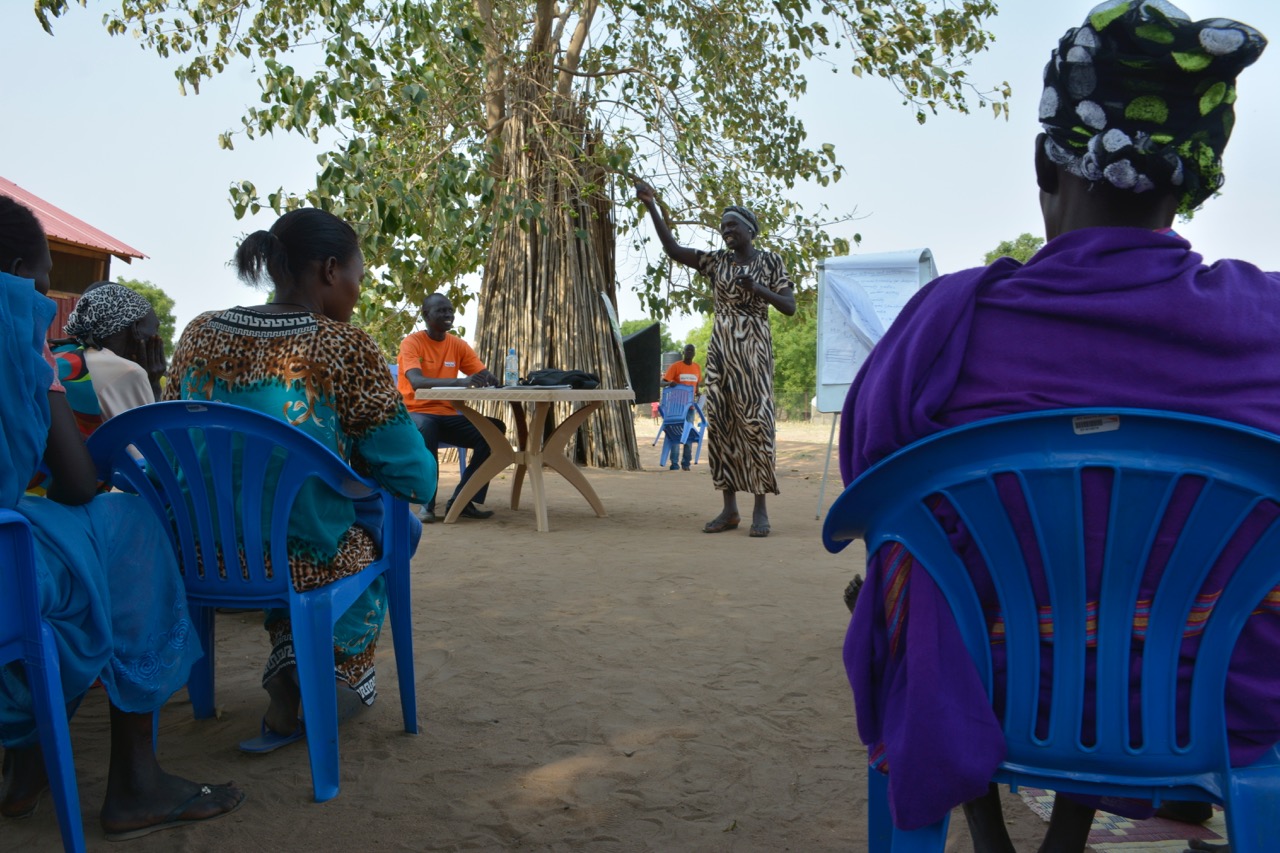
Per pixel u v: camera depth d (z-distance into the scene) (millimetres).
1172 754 1403
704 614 4426
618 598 4719
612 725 3037
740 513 8062
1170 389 1409
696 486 10430
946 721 1400
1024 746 1449
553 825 2379
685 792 2568
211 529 2506
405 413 2725
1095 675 1415
